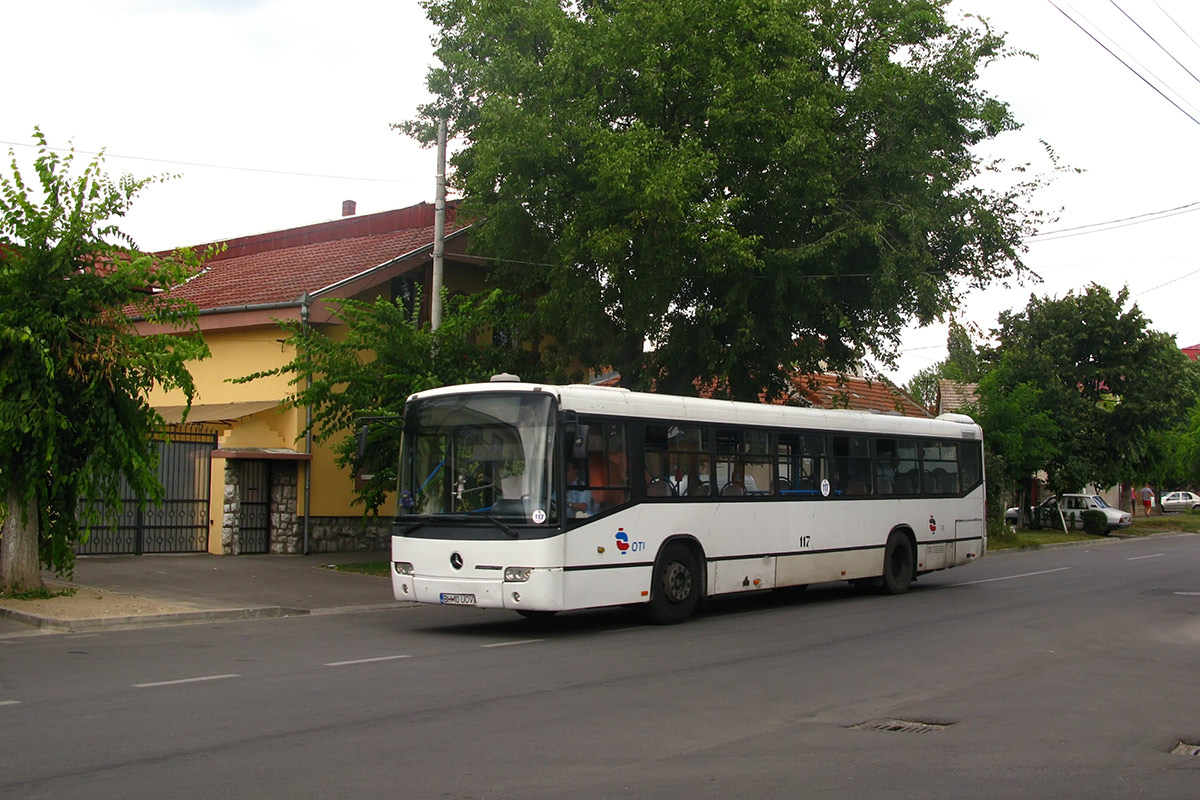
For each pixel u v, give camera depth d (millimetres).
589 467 13828
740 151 20812
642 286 20609
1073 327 44531
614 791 6477
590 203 20266
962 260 23609
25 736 7629
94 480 14961
